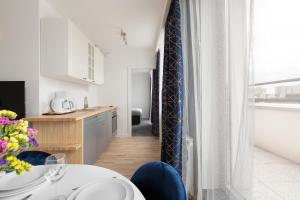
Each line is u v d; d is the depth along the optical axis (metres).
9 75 2.28
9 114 0.72
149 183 0.95
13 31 2.27
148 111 8.72
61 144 2.24
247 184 1.05
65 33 2.36
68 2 2.53
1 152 0.58
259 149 1.40
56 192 0.78
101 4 2.59
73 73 2.55
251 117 0.98
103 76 4.69
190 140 1.96
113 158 3.24
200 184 1.63
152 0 2.49
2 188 0.80
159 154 3.48
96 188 0.78
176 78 1.92
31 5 2.28
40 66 2.33
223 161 1.31
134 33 3.74
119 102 4.97
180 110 1.92
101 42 4.33
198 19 1.64
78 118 2.18
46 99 2.49
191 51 1.96
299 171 1.29
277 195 1.28
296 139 1.30
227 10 1.24
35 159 1.36
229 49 1.17
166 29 2.39
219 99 1.34
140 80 8.76
